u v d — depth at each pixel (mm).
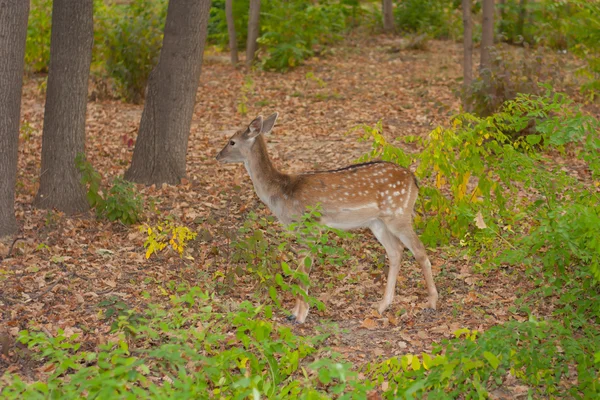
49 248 11344
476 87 16547
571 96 19562
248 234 12188
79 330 9016
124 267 10977
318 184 9969
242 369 6617
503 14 28312
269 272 10062
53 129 12906
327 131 18578
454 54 27938
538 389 7824
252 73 25688
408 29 32219
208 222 11898
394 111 20141
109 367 5746
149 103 14719
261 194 10344
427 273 9906
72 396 5535
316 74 25188
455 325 9391
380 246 11938
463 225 11375
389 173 10000
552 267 8859
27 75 25219
